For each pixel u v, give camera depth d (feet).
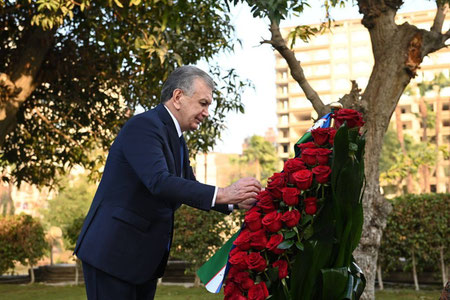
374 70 19.22
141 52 22.58
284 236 7.02
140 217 7.94
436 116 242.58
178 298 27.73
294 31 18.33
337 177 6.93
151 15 22.06
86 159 30.30
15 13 24.99
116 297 7.84
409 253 29.50
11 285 39.14
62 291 33.86
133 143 7.91
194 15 24.86
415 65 18.72
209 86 8.32
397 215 29.55
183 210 31.81
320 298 7.06
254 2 13.01
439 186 276.62
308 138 8.09
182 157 8.69
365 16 19.51
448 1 19.01
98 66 27.14
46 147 29.37
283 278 7.06
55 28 23.35
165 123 8.18
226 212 8.82
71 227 38.55
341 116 7.09
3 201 164.25
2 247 38.27
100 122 28.63
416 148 221.87
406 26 19.15
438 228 28.66
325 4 18.95
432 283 32.68
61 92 26.91
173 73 8.37
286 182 7.32
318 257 6.95
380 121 18.60
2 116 22.40
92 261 7.88
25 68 23.16
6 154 28.86
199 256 31.73
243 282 7.18
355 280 7.13
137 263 7.88
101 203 8.11
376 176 18.65
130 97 28.37
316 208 7.02
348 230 6.99
